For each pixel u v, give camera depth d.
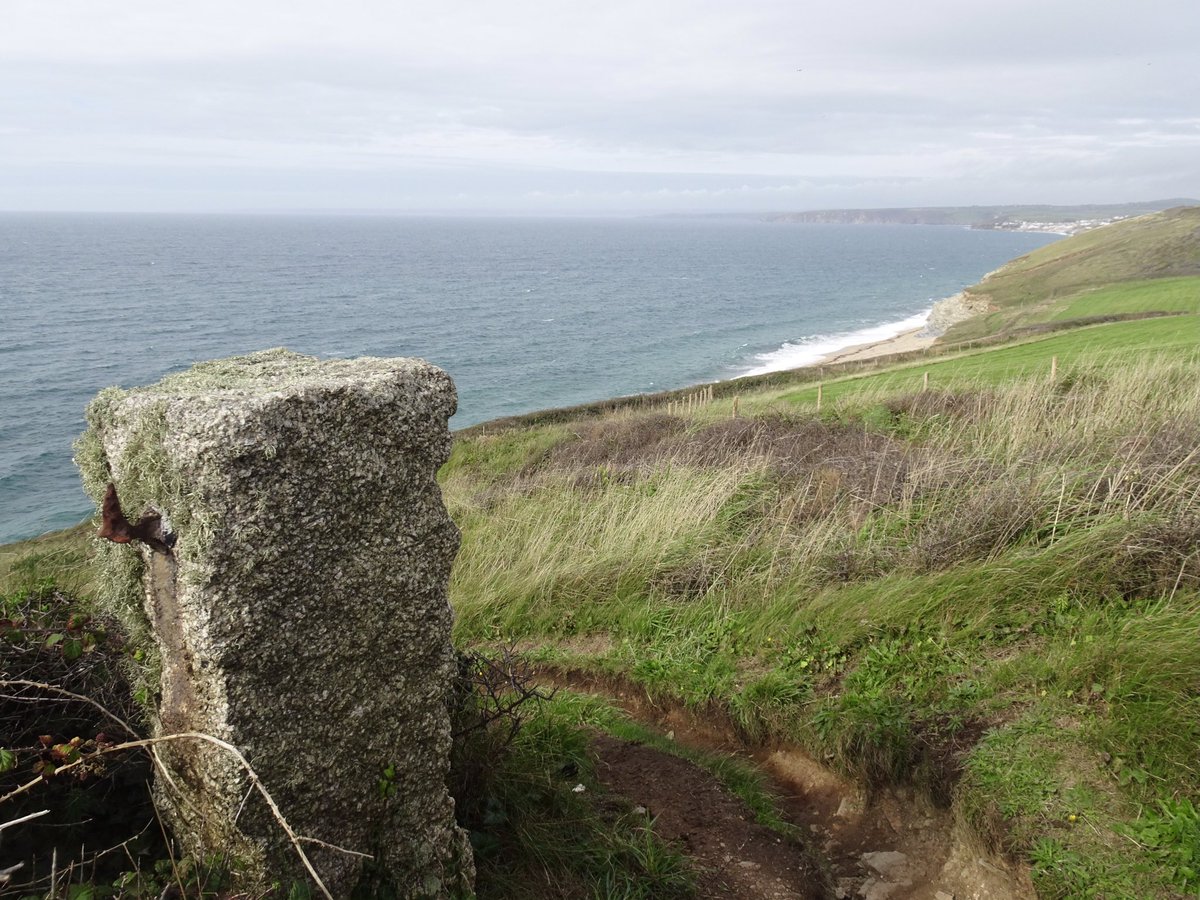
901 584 5.48
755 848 3.94
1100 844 3.41
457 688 3.62
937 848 3.90
